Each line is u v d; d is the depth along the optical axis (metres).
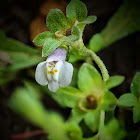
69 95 0.09
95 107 0.09
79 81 0.09
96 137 0.09
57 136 0.10
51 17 0.08
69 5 0.08
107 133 0.09
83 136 0.10
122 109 0.10
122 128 0.10
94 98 0.09
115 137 0.09
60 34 0.08
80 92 0.09
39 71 0.08
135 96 0.09
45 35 0.08
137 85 0.09
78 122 0.09
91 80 0.09
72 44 0.09
